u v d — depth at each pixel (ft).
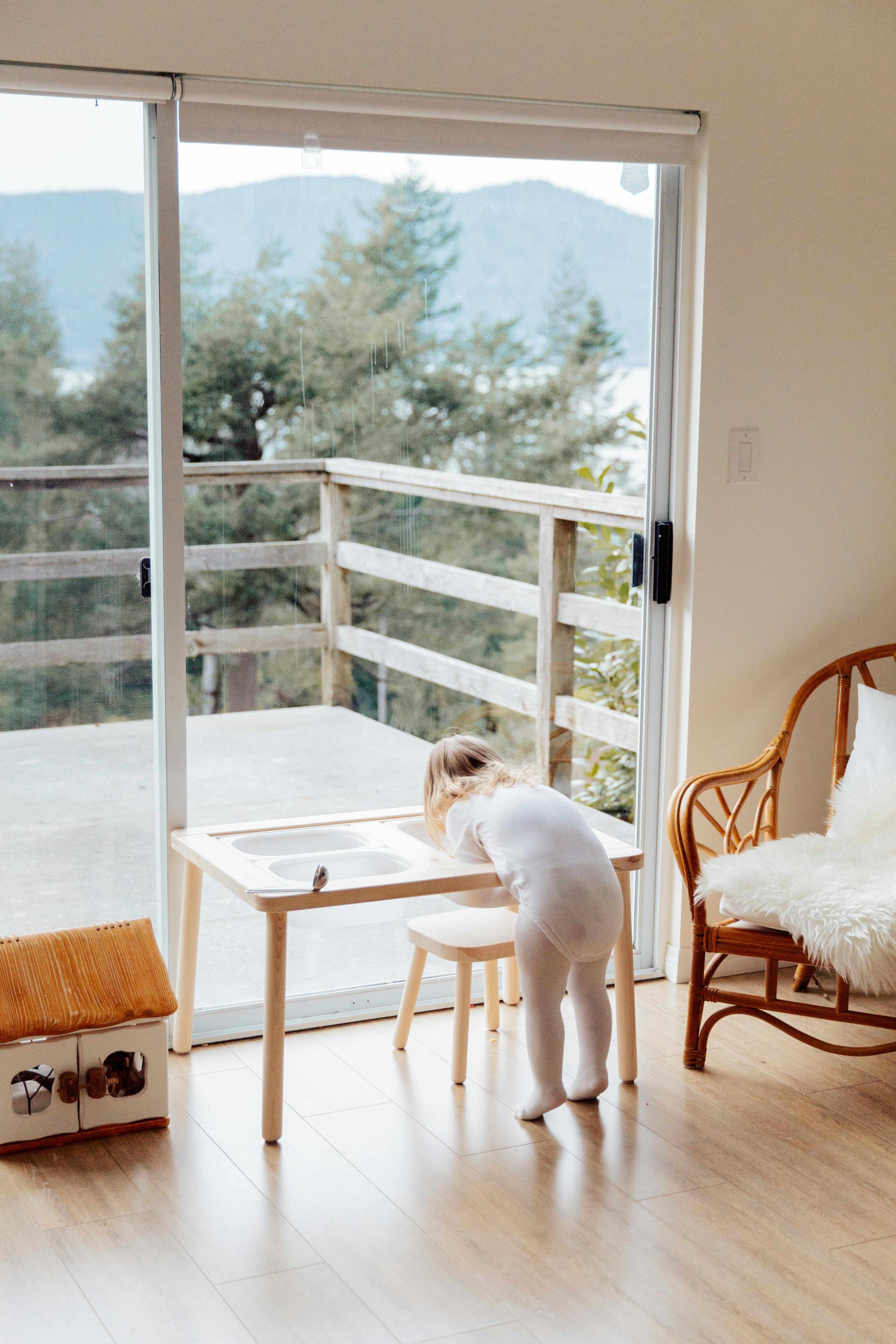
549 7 9.79
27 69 8.57
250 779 10.17
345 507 10.14
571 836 8.68
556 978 8.58
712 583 11.02
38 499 9.30
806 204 10.84
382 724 10.53
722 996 9.57
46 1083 8.65
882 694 10.98
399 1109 8.98
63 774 9.66
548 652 10.97
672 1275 7.14
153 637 9.75
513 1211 7.74
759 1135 8.71
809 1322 6.77
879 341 11.31
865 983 8.82
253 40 9.02
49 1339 6.57
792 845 9.99
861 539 11.55
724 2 10.31
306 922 8.64
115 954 8.75
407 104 9.53
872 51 10.85
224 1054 9.85
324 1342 6.56
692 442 10.84
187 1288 6.99
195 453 9.57
